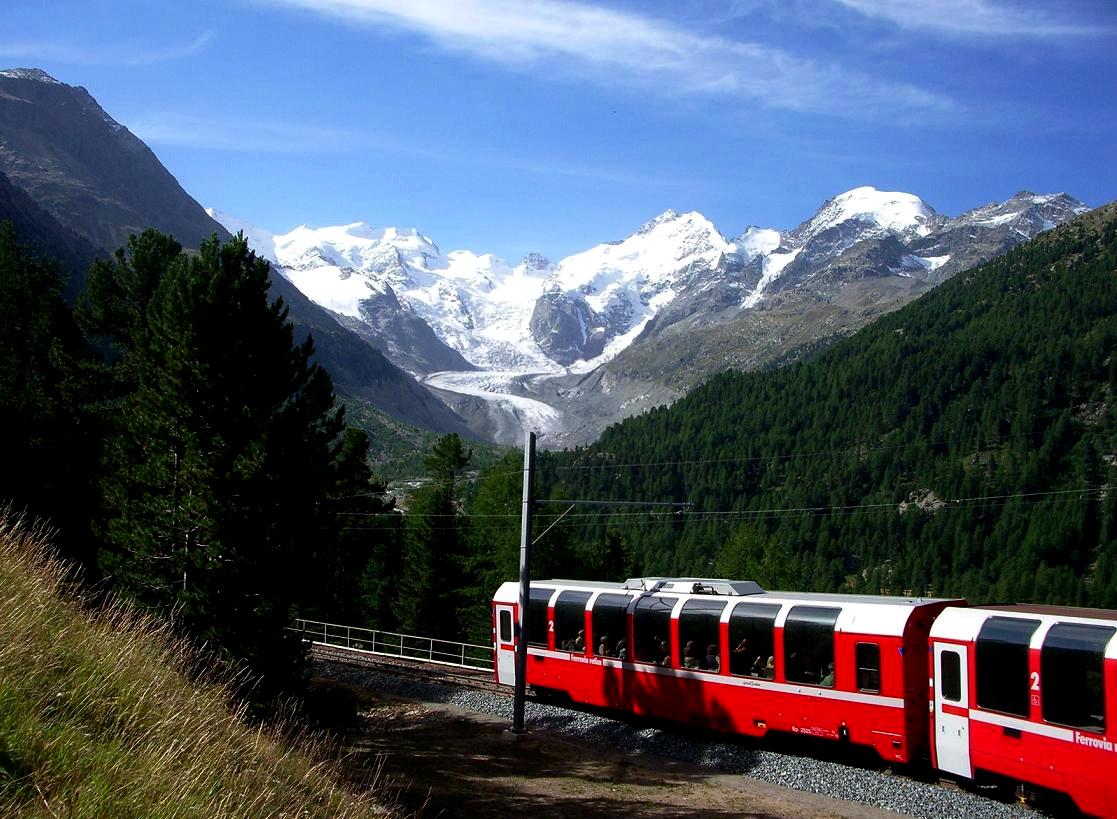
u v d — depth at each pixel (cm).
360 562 6919
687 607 2852
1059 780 1862
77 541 3991
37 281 4966
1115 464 14912
